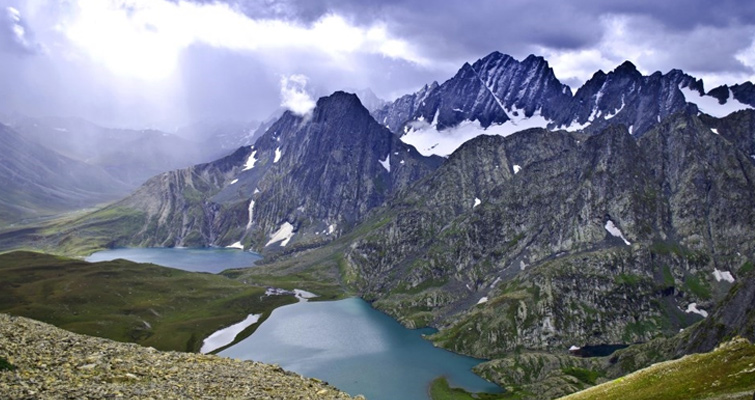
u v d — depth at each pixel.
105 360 49.28
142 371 48.44
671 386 59.06
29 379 39.78
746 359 58.16
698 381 57.72
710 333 168.12
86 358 48.78
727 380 54.75
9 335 51.06
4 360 42.44
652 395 58.66
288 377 56.62
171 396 42.06
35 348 48.75
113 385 41.91
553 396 162.38
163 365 52.00
